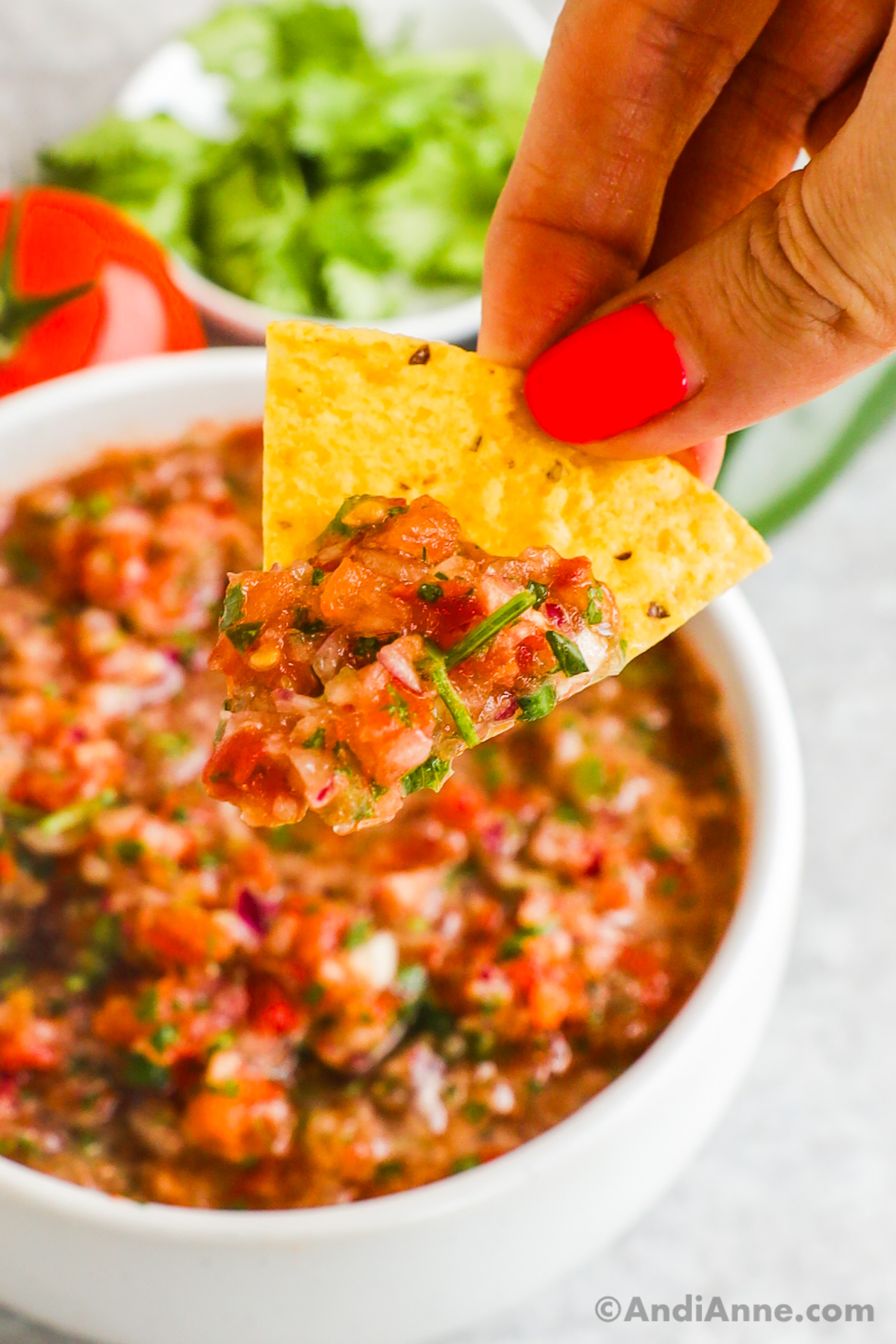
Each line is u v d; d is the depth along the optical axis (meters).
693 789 0.31
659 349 0.25
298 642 0.24
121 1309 0.28
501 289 0.28
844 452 0.36
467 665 0.24
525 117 0.39
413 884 0.30
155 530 0.33
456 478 0.25
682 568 0.26
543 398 0.25
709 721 0.31
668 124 0.27
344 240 0.38
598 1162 0.27
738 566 0.26
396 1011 0.29
